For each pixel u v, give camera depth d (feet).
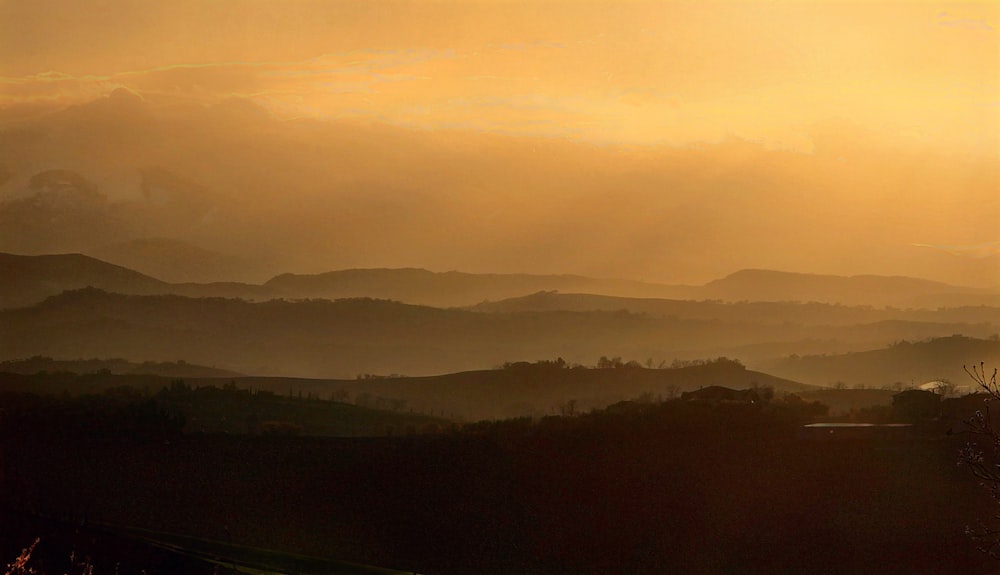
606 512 253.65
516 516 253.65
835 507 237.86
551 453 281.54
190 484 278.67
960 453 76.28
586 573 228.84
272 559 206.18
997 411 143.02
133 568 172.04
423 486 273.95
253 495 270.05
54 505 253.44
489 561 231.91
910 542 220.64
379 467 286.46
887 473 244.42
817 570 220.23
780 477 253.44
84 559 169.68
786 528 234.99
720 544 232.73
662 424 290.35
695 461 267.39
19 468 284.61
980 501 228.22
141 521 246.47
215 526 245.65
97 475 281.13
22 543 175.73
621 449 280.72
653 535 240.32
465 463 285.43
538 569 227.61
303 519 253.24
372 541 240.32
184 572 174.81
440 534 246.47
